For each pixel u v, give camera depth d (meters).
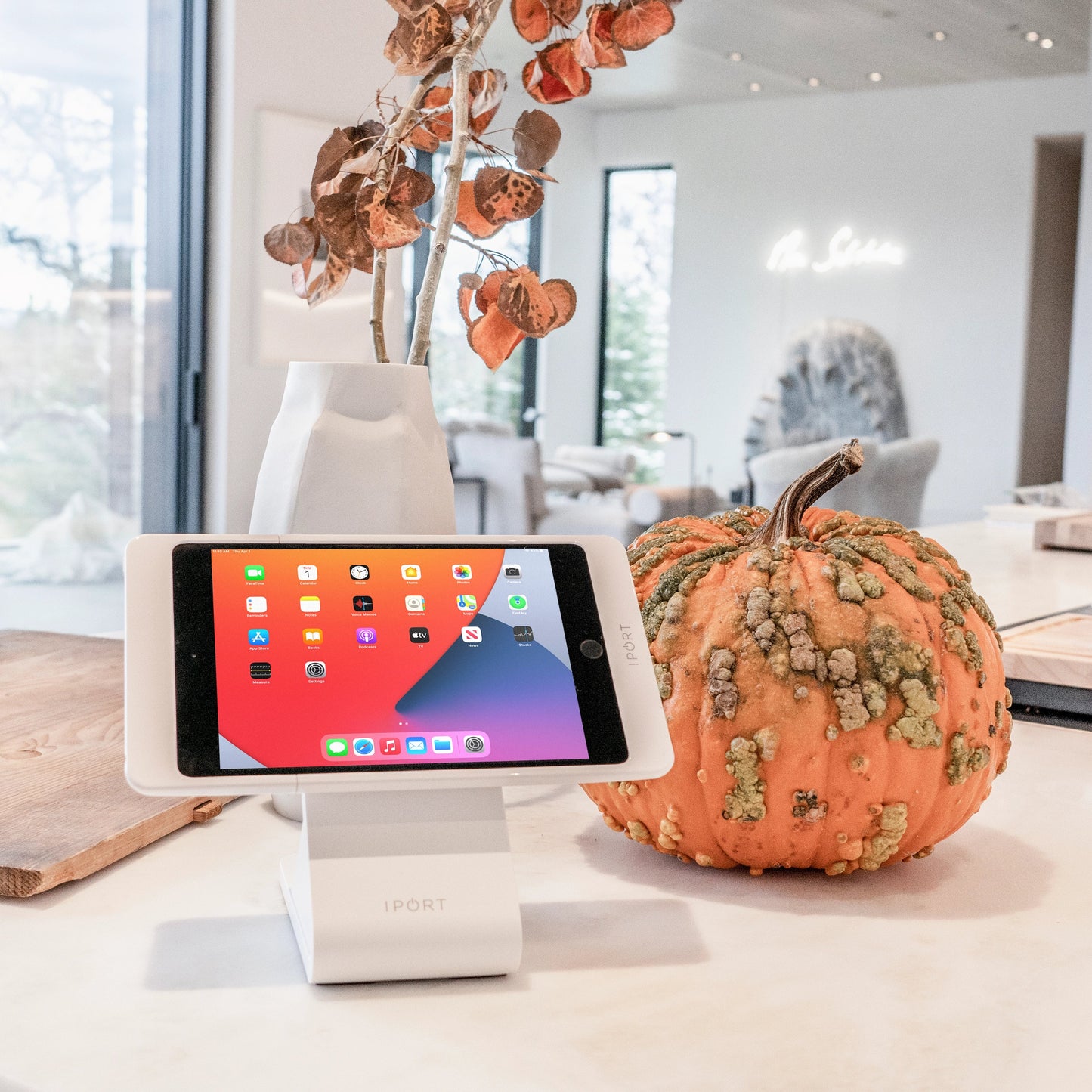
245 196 4.52
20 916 0.63
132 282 4.39
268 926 0.62
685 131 10.59
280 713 0.55
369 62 4.85
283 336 4.68
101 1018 0.52
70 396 4.25
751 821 0.68
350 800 0.58
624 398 11.58
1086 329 7.69
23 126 4.00
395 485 0.79
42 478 4.19
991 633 0.74
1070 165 9.84
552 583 0.62
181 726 0.54
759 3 7.59
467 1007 0.54
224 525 4.61
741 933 0.63
